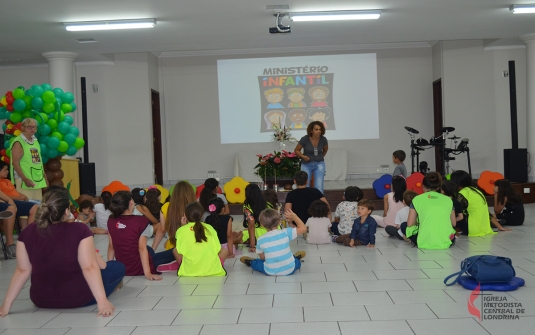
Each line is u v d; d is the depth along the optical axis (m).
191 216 4.29
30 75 11.30
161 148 12.55
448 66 11.64
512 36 9.46
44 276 3.39
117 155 11.30
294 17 7.42
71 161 8.19
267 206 5.52
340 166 12.14
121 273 3.75
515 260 4.55
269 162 8.97
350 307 3.37
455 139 11.28
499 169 11.42
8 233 5.28
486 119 11.46
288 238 4.37
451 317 3.11
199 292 3.85
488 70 11.38
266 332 2.97
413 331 2.91
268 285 4.00
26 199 5.56
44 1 6.39
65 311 3.47
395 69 12.50
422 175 8.30
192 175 12.78
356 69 12.50
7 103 6.78
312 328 3.01
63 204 3.34
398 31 8.77
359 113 12.54
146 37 8.58
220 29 8.21
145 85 11.60
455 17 7.88
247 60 12.59
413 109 12.53
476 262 3.68
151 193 5.56
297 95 12.55
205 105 12.71
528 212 7.67
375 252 5.11
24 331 3.11
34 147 5.97
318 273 4.34
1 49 9.15
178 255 4.53
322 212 5.70
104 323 3.21
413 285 3.85
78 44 8.95
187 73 12.70
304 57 12.52
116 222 4.38
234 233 5.54
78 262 3.38
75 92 10.54
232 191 8.62
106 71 11.10
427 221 5.19
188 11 7.07
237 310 3.39
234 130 12.66
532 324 2.96
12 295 3.42
